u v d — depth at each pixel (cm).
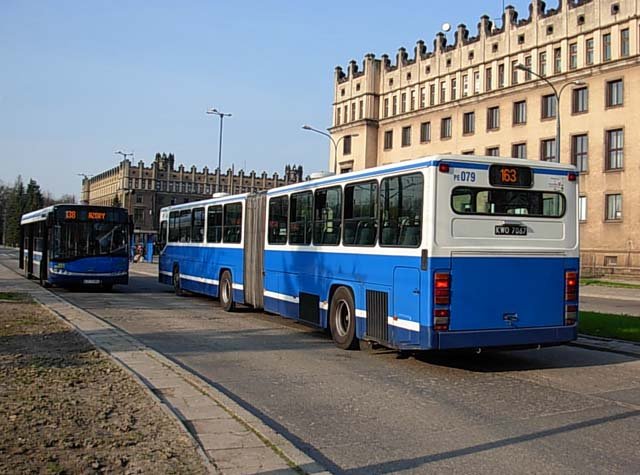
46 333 1246
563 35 5206
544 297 995
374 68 7412
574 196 1029
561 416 734
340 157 7831
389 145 7269
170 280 2392
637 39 4653
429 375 969
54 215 2355
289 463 541
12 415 661
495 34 5859
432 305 926
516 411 756
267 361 1066
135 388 796
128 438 597
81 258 2364
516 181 985
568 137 5106
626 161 4697
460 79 6241
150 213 12150
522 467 560
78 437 596
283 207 1462
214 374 958
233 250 1772
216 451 571
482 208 962
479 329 946
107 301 2094
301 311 1348
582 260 4931
